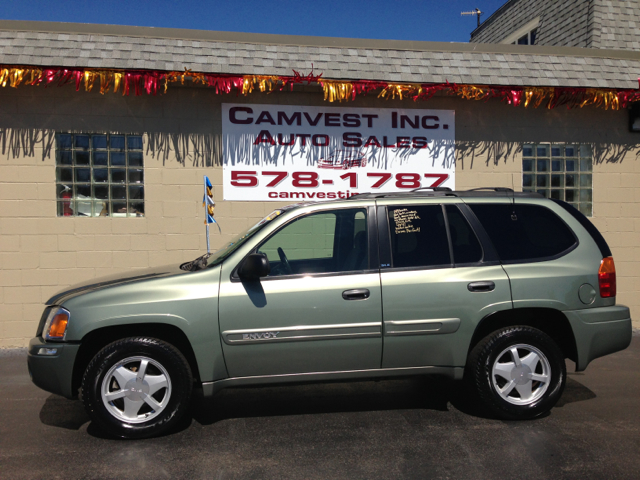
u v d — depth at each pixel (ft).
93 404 12.89
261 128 25.52
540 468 11.45
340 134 26.17
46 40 23.17
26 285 23.75
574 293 14.32
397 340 13.75
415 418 14.56
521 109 27.40
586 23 32.53
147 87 23.15
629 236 27.96
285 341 13.44
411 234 14.46
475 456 12.08
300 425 14.14
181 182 24.94
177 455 12.29
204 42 24.72
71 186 24.23
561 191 27.86
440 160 26.94
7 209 23.58
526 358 14.17
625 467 11.46
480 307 13.93
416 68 25.67
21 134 23.67
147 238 24.67
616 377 18.31
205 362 13.25
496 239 14.57
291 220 14.33
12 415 15.07
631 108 27.91
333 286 13.64
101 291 13.35
